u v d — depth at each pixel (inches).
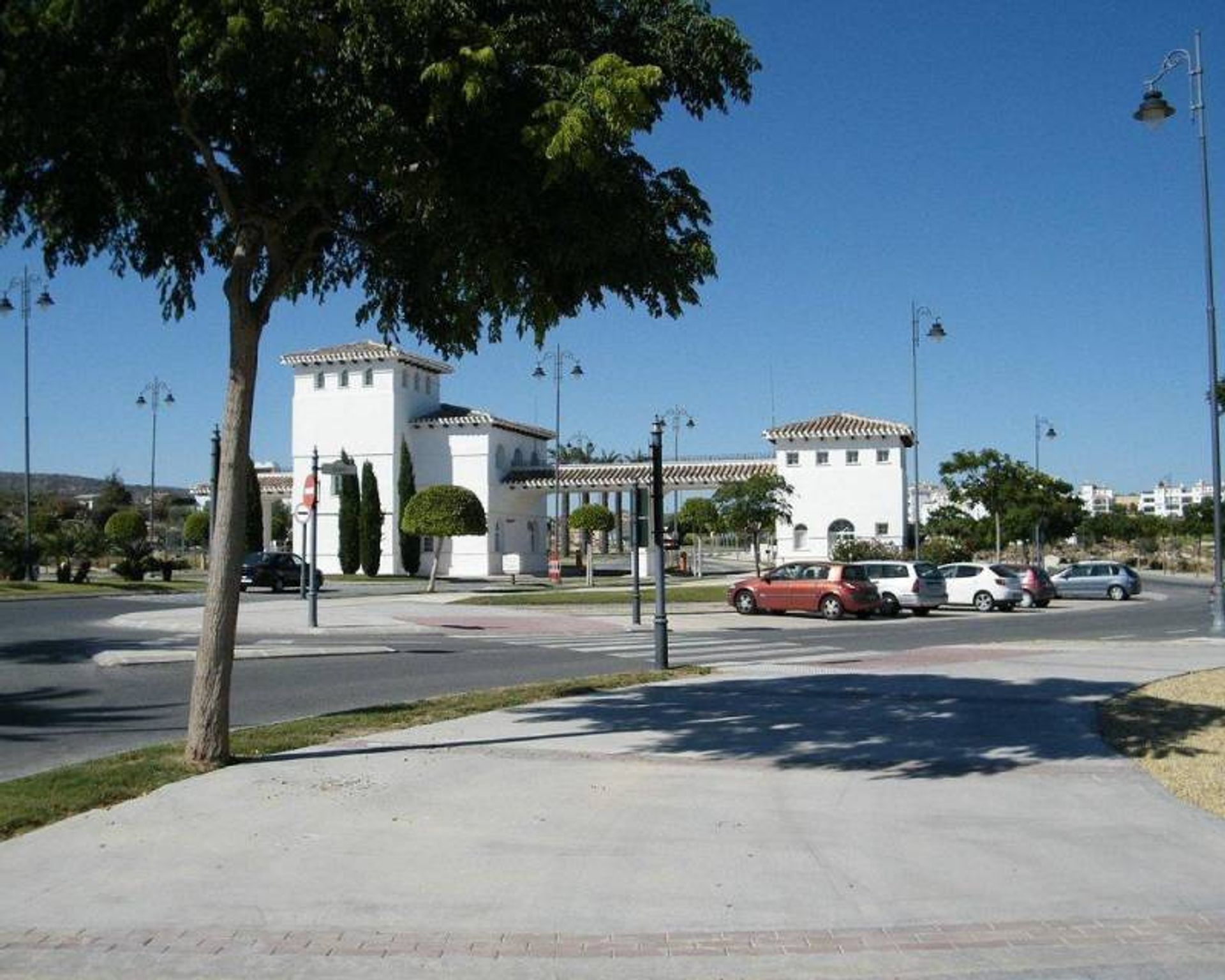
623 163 369.7
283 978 200.7
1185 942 217.9
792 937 219.8
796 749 403.2
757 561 2034.9
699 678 625.0
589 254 365.7
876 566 1328.7
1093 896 242.5
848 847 277.1
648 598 1519.4
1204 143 929.5
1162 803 322.0
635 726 452.8
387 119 335.9
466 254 392.8
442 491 1817.2
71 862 263.0
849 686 582.2
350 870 257.3
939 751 399.5
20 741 437.4
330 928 222.5
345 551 2375.7
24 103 344.8
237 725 475.5
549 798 325.4
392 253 441.1
